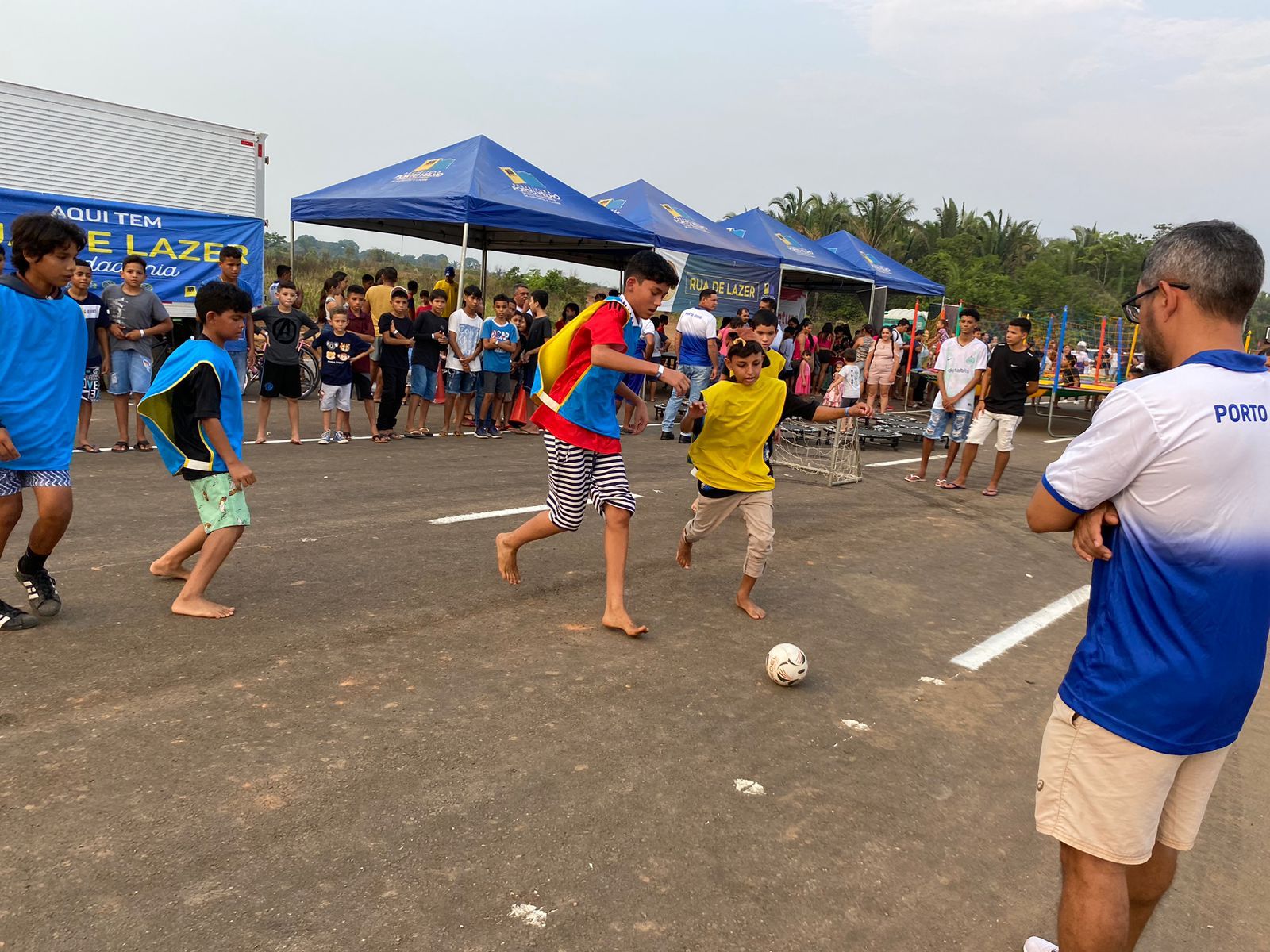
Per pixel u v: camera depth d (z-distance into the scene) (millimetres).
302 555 5453
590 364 4363
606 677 4023
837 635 4883
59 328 3883
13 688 3453
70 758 2986
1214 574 1819
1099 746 1949
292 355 9422
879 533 7469
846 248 23672
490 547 5914
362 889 2473
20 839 2551
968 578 6266
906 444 14523
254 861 2547
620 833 2846
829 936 2465
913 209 52938
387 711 3514
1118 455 1854
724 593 5430
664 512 7555
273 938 2258
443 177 13055
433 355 10961
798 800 3146
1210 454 1785
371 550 5656
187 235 12414
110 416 10812
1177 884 2906
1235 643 1854
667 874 2660
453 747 3285
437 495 7426
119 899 2348
